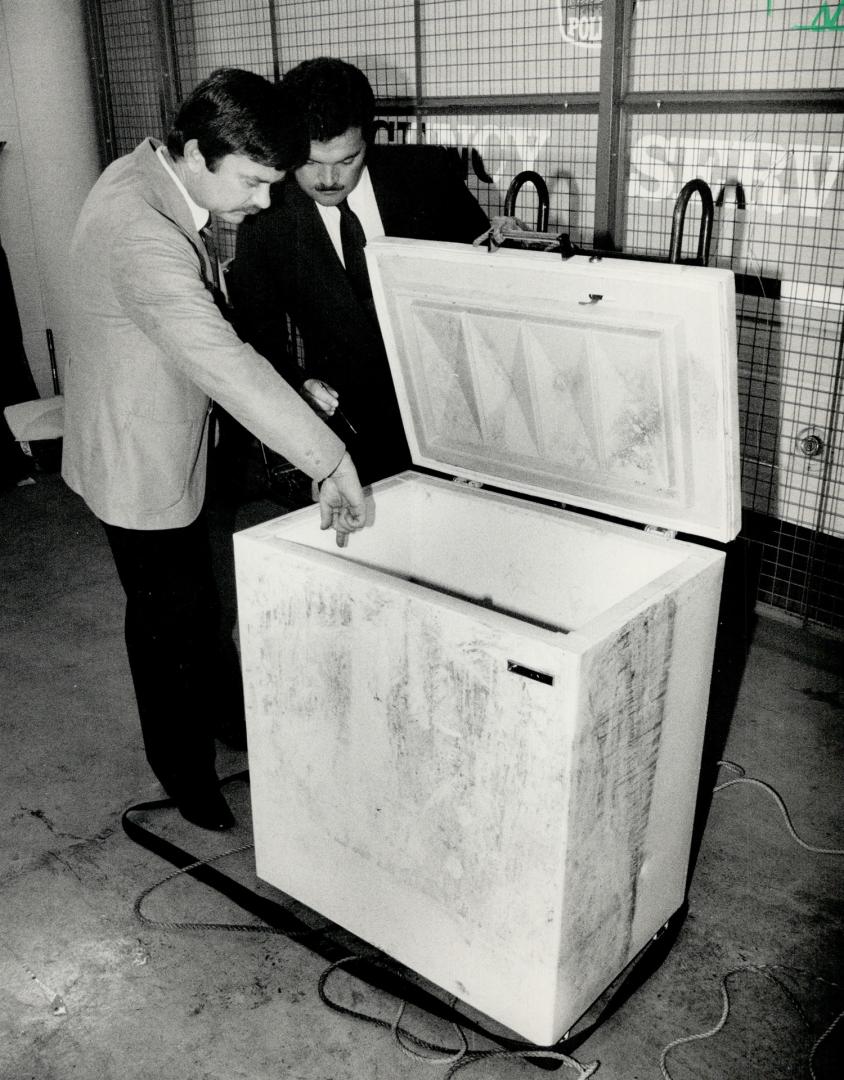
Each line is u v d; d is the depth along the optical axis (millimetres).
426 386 2145
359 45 4215
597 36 3383
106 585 3537
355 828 1823
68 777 2510
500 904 1630
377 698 1663
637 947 1879
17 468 4465
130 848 2254
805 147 3105
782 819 2342
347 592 1630
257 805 2020
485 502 2068
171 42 4426
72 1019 1803
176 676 2188
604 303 1680
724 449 1705
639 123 3508
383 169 2588
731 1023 1790
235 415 1807
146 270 1758
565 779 1450
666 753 1721
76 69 4723
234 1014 1816
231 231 4969
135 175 1874
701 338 1597
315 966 1929
